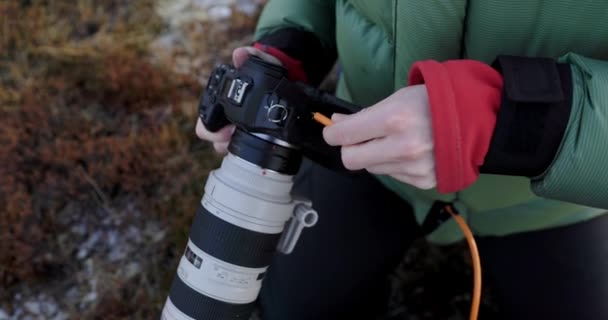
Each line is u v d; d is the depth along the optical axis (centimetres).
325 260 115
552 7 64
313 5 94
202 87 163
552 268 106
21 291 137
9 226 141
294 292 117
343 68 94
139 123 157
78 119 155
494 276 114
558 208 95
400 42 75
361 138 64
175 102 159
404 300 141
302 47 94
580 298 104
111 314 134
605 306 103
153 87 158
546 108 59
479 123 60
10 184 144
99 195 146
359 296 120
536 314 109
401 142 61
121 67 159
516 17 66
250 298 77
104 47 165
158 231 144
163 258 141
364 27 83
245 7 178
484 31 68
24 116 154
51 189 146
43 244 141
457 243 146
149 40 169
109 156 150
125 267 140
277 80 69
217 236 72
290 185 74
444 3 67
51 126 153
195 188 148
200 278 74
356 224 113
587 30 65
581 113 59
